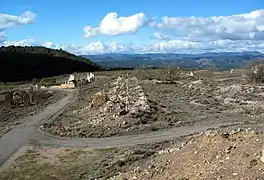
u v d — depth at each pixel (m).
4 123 61.25
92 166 34.09
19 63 182.75
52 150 41.25
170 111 59.06
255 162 20.09
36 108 75.94
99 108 63.06
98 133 47.22
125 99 62.19
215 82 101.25
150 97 74.00
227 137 24.17
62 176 32.41
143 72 138.62
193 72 133.25
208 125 48.84
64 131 49.62
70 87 111.31
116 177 28.05
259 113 57.69
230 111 60.31
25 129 53.50
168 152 30.75
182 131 46.09
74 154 39.09
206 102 69.62
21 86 123.12
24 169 35.09
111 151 39.12
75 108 71.50
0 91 100.75
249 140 22.78
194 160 23.55
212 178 20.38
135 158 33.81
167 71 132.88
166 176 23.47
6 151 41.81
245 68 123.75
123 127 49.12
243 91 82.38
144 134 45.81
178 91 86.50
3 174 34.09
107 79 122.94
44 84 126.62
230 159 21.58
